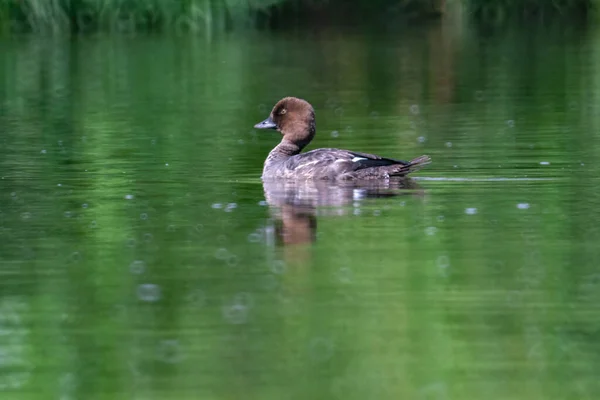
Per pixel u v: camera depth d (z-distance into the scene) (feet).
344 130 77.82
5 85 104.22
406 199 51.78
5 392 29.89
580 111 84.64
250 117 84.89
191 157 66.18
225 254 42.09
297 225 46.62
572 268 39.70
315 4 159.53
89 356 32.17
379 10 166.30
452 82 104.22
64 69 114.93
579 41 134.82
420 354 31.78
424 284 37.99
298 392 29.25
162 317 35.09
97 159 65.36
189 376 30.50
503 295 36.78
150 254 42.37
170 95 97.81
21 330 34.24
